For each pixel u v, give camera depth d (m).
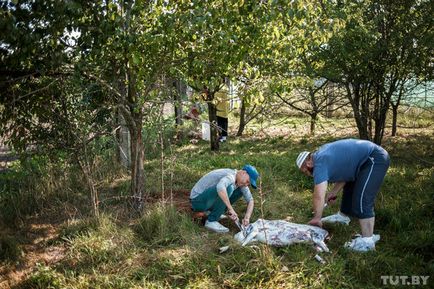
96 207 5.22
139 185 5.42
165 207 5.19
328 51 7.23
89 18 4.22
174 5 4.60
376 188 4.30
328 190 6.05
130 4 4.26
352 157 4.29
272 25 4.64
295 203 5.76
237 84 5.18
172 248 4.56
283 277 3.92
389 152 8.51
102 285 4.01
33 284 4.09
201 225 5.12
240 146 9.84
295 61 5.88
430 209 5.22
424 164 7.50
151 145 7.85
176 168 7.22
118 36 4.11
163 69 4.92
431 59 7.52
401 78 7.94
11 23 3.48
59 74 4.77
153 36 4.32
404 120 11.83
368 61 7.35
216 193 4.90
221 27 4.42
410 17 7.23
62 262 4.42
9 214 5.46
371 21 7.04
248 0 4.26
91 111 5.55
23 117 5.42
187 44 4.76
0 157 8.13
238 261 4.16
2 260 4.44
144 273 4.12
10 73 4.56
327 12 5.59
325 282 3.83
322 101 10.04
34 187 6.04
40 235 5.02
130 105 5.09
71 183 6.30
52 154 6.01
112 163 7.04
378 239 4.63
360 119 8.29
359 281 3.92
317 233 4.49
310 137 10.71
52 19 3.81
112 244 4.61
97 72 4.83
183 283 3.99
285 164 7.47
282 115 12.98
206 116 9.14
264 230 4.33
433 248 4.36
